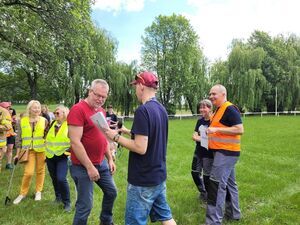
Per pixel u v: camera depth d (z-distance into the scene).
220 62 43.84
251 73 39.75
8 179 8.74
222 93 5.29
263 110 44.88
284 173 9.25
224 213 5.80
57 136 6.32
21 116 7.32
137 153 3.43
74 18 15.35
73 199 7.00
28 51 15.40
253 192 7.32
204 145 5.72
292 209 6.25
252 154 12.68
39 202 6.82
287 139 16.97
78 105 4.41
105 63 35.94
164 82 45.62
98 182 4.81
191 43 46.44
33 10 14.99
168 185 8.11
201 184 6.69
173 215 5.95
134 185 3.46
